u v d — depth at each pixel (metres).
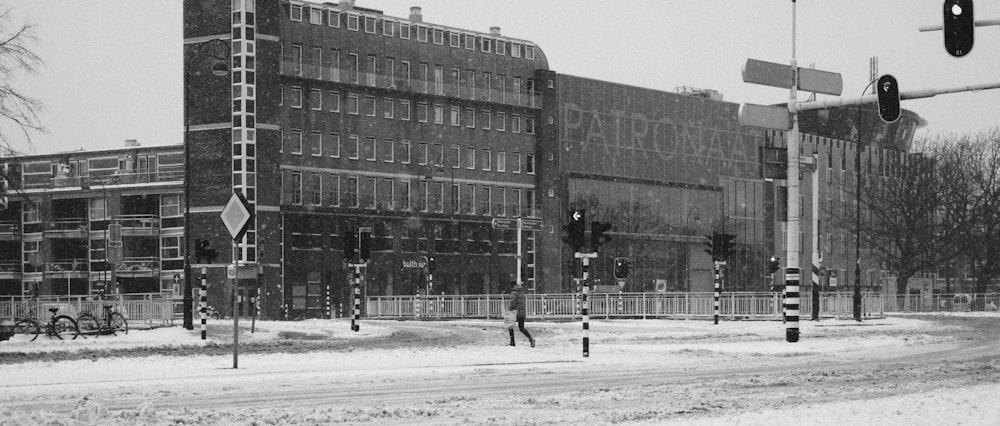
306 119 91.88
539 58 107.50
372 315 80.50
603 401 18.08
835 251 125.44
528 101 105.62
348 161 94.38
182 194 91.44
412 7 102.31
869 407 15.97
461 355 31.00
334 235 92.69
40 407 17.67
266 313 87.88
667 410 16.48
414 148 98.81
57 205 95.50
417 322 66.56
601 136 109.12
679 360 29.25
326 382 22.34
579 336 43.72
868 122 130.62
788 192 39.25
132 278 92.25
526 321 65.06
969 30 22.62
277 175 89.50
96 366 27.23
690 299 66.44
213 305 87.75
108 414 15.22
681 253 113.75
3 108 40.75
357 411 16.36
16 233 96.12
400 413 16.25
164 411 16.28
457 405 17.53
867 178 122.00
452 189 101.00
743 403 17.48
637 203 110.94
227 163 88.00
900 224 96.50
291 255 90.00
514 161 104.94
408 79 98.62
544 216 105.50
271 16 89.50
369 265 94.88
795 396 18.73
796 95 39.31
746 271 119.12
